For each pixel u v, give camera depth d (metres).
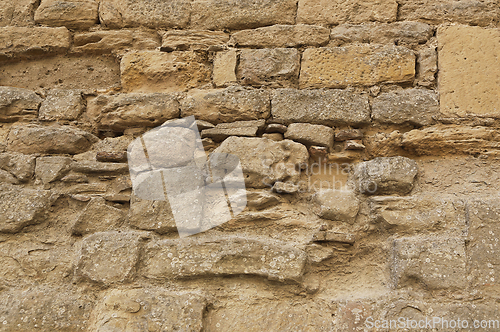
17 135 2.61
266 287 2.15
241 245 2.20
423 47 2.73
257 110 2.60
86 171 2.49
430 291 2.07
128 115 2.65
